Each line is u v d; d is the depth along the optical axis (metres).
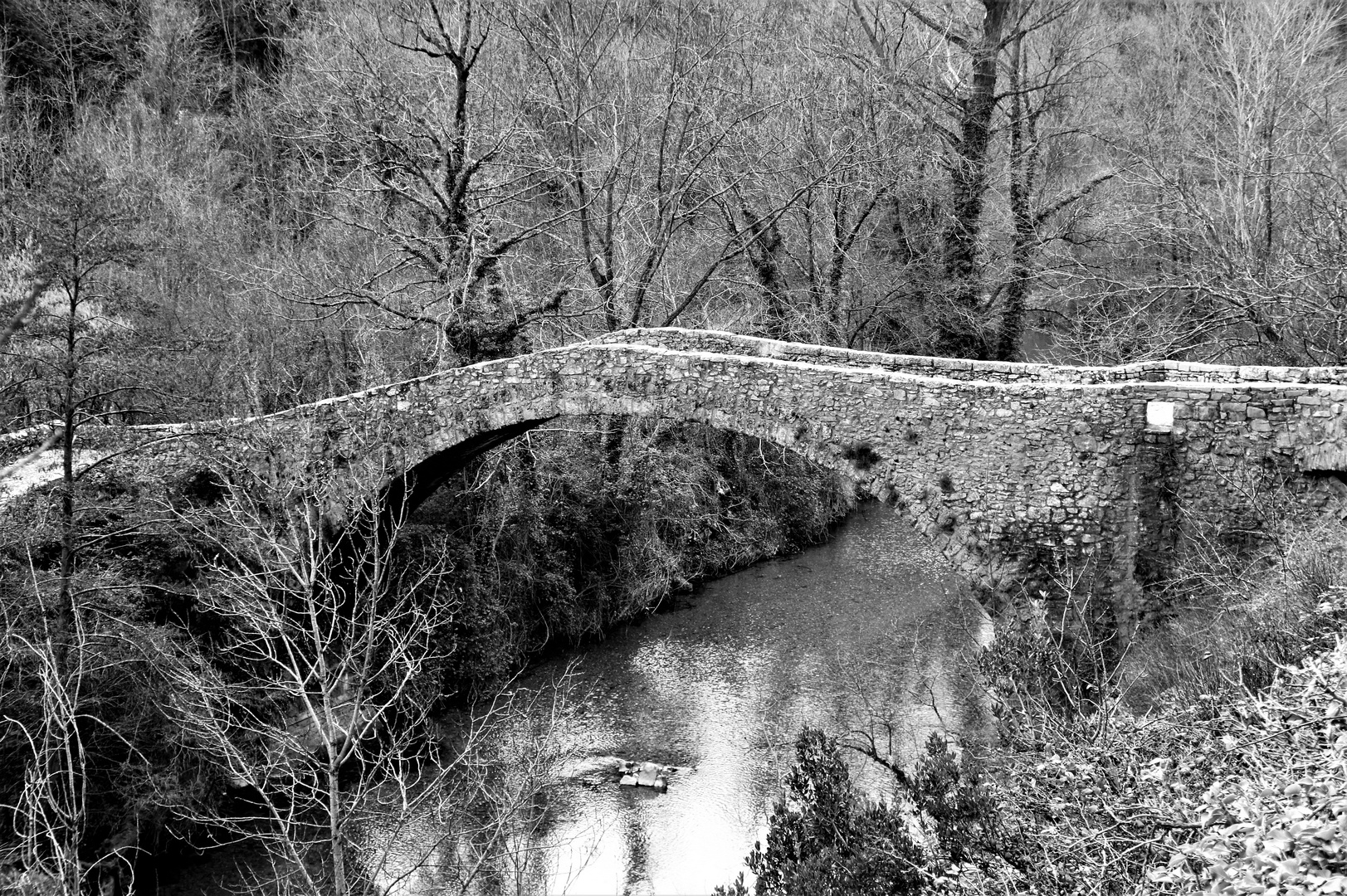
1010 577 14.10
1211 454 13.33
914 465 14.41
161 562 15.18
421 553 18.23
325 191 23.80
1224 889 6.02
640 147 22.55
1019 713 10.95
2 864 9.79
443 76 22.94
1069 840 7.61
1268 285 18.91
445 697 17.50
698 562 23.03
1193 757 8.00
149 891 13.00
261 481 14.11
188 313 20.84
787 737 15.89
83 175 13.01
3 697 11.72
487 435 16.59
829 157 22.61
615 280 21.05
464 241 20.47
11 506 13.36
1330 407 12.69
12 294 13.62
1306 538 12.05
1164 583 13.55
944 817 10.30
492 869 12.79
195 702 11.77
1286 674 8.76
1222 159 22.06
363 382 21.27
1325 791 6.48
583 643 20.14
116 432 14.34
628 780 14.97
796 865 10.48
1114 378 15.73
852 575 22.75
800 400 14.76
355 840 13.69
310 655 16.44
